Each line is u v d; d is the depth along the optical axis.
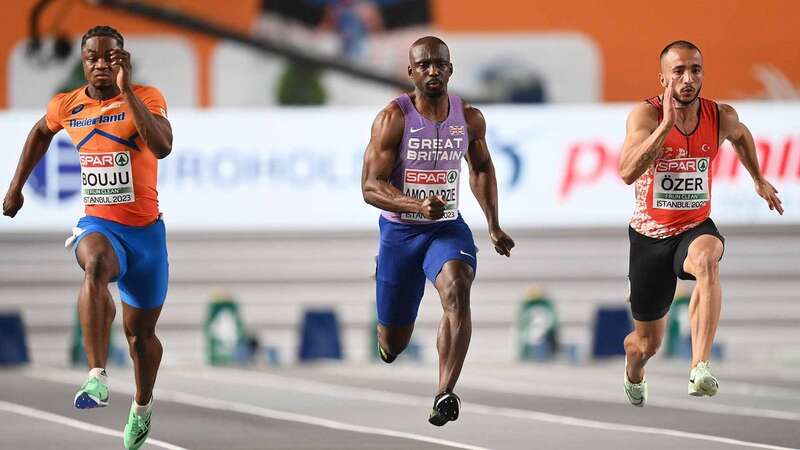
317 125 59.28
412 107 27.95
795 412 39.31
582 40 59.44
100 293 26.19
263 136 59.22
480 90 59.34
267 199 59.34
